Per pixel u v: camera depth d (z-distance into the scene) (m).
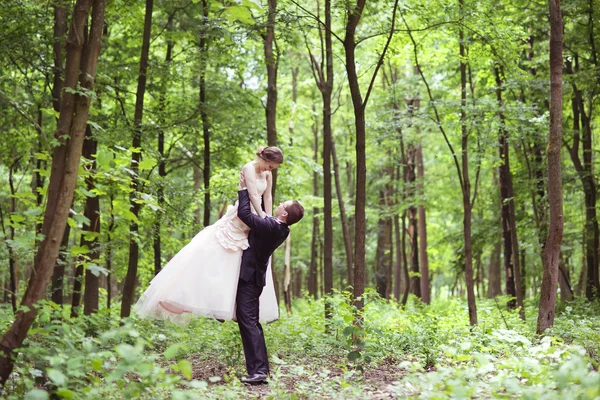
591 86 15.32
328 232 12.18
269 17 9.45
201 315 5.98
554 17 8.66
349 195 27.89
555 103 8.70
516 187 18.69
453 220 26.00
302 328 9.72
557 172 8.71
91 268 4.66
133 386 4.16
